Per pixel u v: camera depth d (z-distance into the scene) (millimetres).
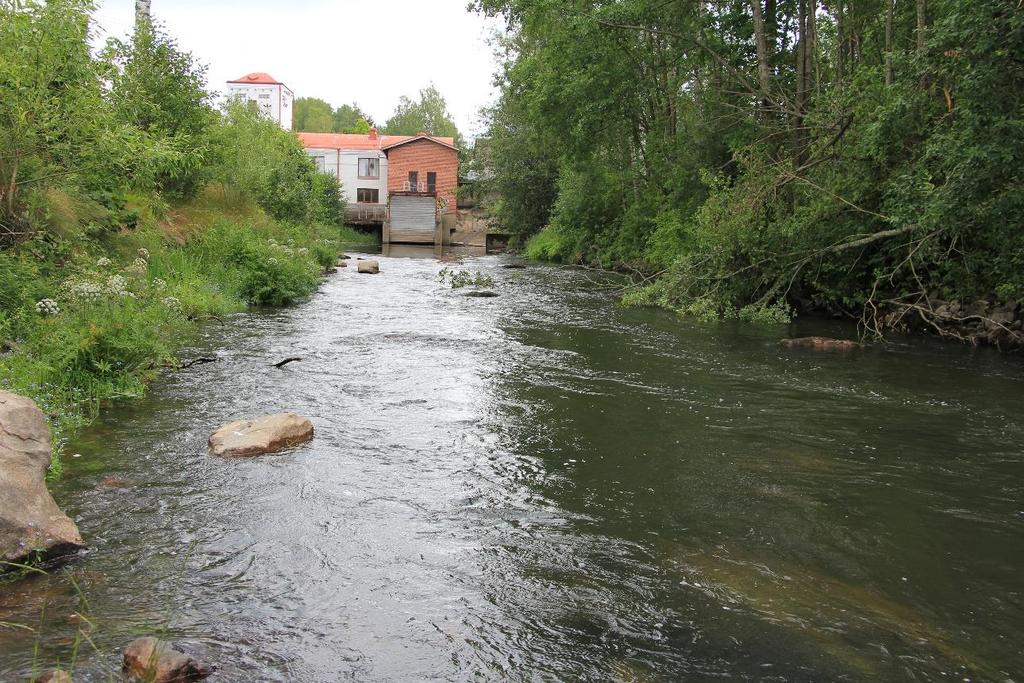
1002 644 4000
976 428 8188
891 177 15664
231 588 4285
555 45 25750
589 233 35375
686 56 25703
